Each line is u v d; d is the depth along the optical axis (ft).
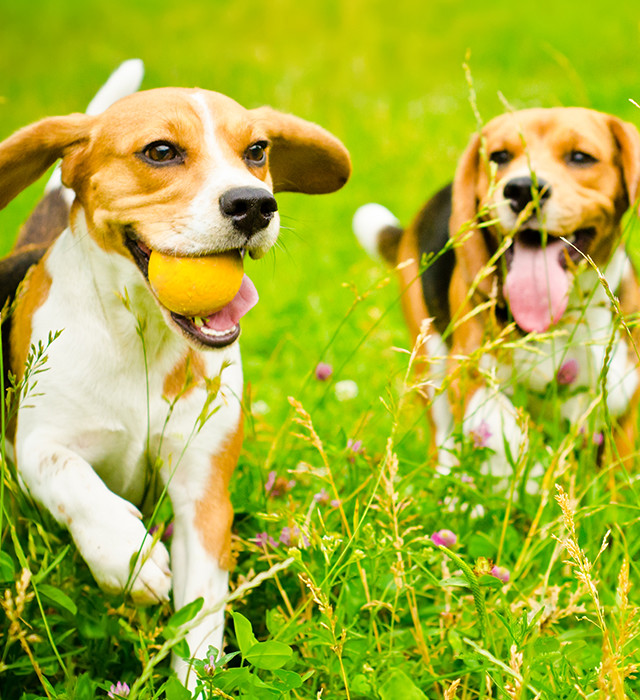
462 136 10.77
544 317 4.75
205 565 4.12
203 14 21.48
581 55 15.29
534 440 4.65
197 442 4.19
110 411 4.17
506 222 4.75
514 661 3.55
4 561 3.84
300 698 3.82
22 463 4.10
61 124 4.19
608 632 3.67
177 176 4.07
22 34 20.02
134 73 5.19
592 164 4.82
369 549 3.94
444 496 4.45
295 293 6.89
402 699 3.68
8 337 4.35
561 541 3.76
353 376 5.65
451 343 5.12
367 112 12.51
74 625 3.97
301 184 4.67
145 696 3.76
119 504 3.93
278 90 14.06
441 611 4.08
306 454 4.73
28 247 4.84
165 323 4.13
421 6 20.29
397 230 5.67
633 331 4.93
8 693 3.95
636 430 5.01
